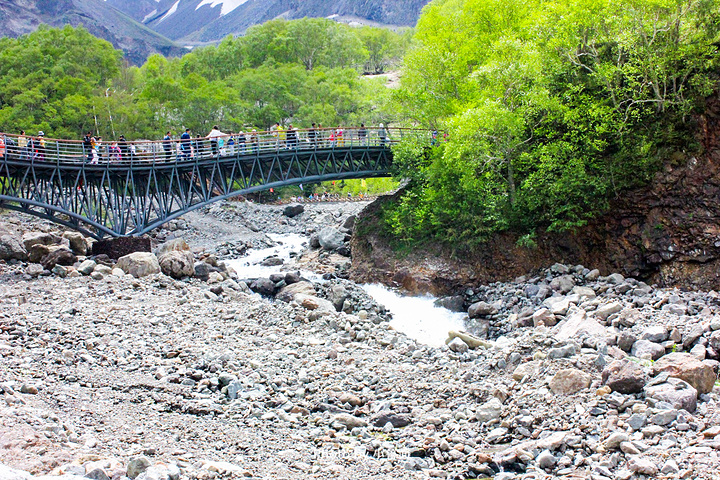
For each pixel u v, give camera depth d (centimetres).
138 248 3638
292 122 9831
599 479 1090
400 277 3491
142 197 4147
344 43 14000
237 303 2619
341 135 4516
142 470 952
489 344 2195
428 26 4288
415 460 1214
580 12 3341
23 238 3359
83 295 2450
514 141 3372
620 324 2205
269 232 5997
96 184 4091
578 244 3253
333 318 2425
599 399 1380
